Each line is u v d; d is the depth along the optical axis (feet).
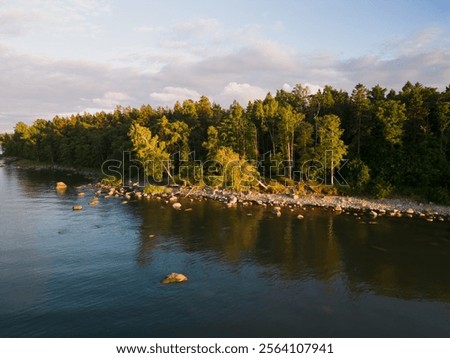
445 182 223.30
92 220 182.60
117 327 86.07
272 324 88.12
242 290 106.11
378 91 288.51
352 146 263.49
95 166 429.79
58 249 139.23
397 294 104.53
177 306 96.48
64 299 99.91
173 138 291.79
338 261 128.57
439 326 87.97
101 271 119.03
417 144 237.86
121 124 436.76
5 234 157.69
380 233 161.48
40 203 226.38
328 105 296.30
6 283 109.60
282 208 213.87
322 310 95.14
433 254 135.33
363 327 87.15
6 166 535.19
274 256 133.49
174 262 127.24
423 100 248.32
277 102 304.50
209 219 186.29
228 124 282.36
